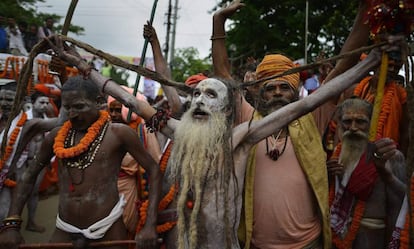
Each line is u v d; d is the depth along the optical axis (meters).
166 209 3.54
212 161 2.83
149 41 4.14
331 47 18.11
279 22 19.36
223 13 3.79
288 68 3.32
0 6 25.11
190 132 2.87
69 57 3.22
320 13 18.81
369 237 3.28
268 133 2.90
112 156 3.32
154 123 3.06
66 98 3.29
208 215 2.84
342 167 3.33
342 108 3.39
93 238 3.22
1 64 8.21
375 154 3.04
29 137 4.52
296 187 3.09
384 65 2.82
